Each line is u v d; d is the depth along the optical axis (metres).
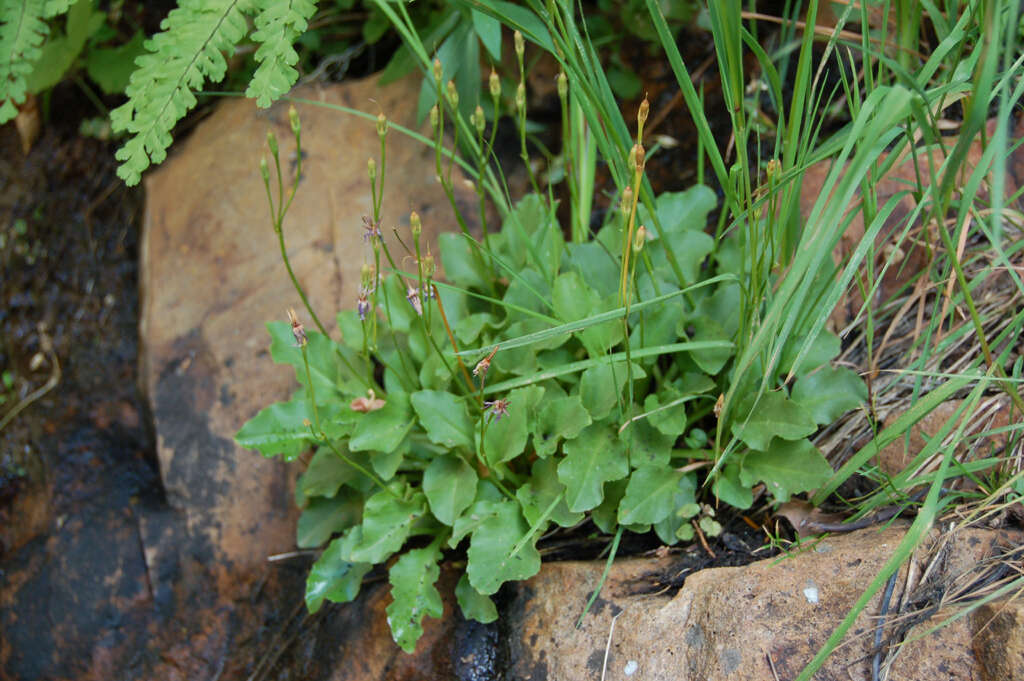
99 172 1.46
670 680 1.16
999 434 1.19
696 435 1.23
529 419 1.22
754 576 1.17
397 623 1.21
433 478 1.24
